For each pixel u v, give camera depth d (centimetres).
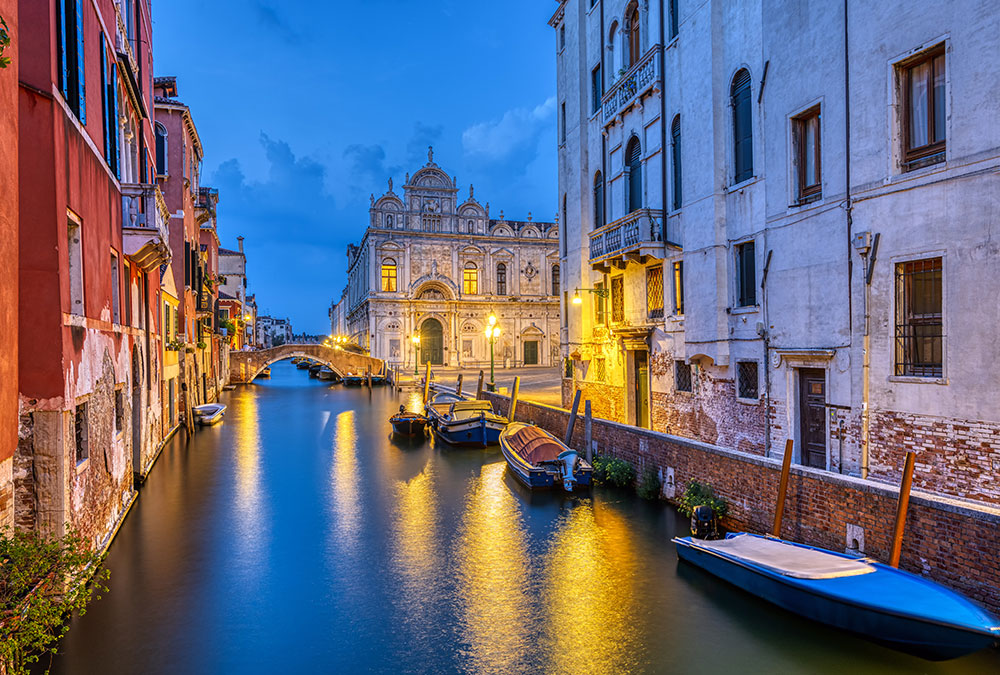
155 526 1225
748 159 1266
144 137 1634
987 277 788
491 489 1505
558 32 2262
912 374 902
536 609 842
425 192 5672
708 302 1347
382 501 1409
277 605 870
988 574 639
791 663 686
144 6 1691
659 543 1067
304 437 2352
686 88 1420
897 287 914
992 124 782
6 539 632
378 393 4281
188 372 2427
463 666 706
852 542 798
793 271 1108
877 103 936
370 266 5491
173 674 697
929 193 861
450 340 5634
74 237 888
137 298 1519
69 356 805
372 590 917
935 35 849
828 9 1022
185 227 2483
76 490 840
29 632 573
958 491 824
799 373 1123
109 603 877
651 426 1650
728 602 840
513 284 5878
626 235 1641
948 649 620
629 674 678
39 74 761
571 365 2192
